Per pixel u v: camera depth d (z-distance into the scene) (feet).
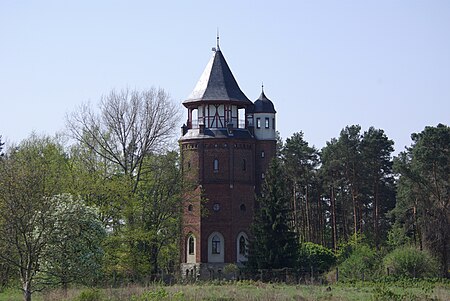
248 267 266.98
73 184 215.72
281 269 256.52
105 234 153.79
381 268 261.03
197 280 241.55
